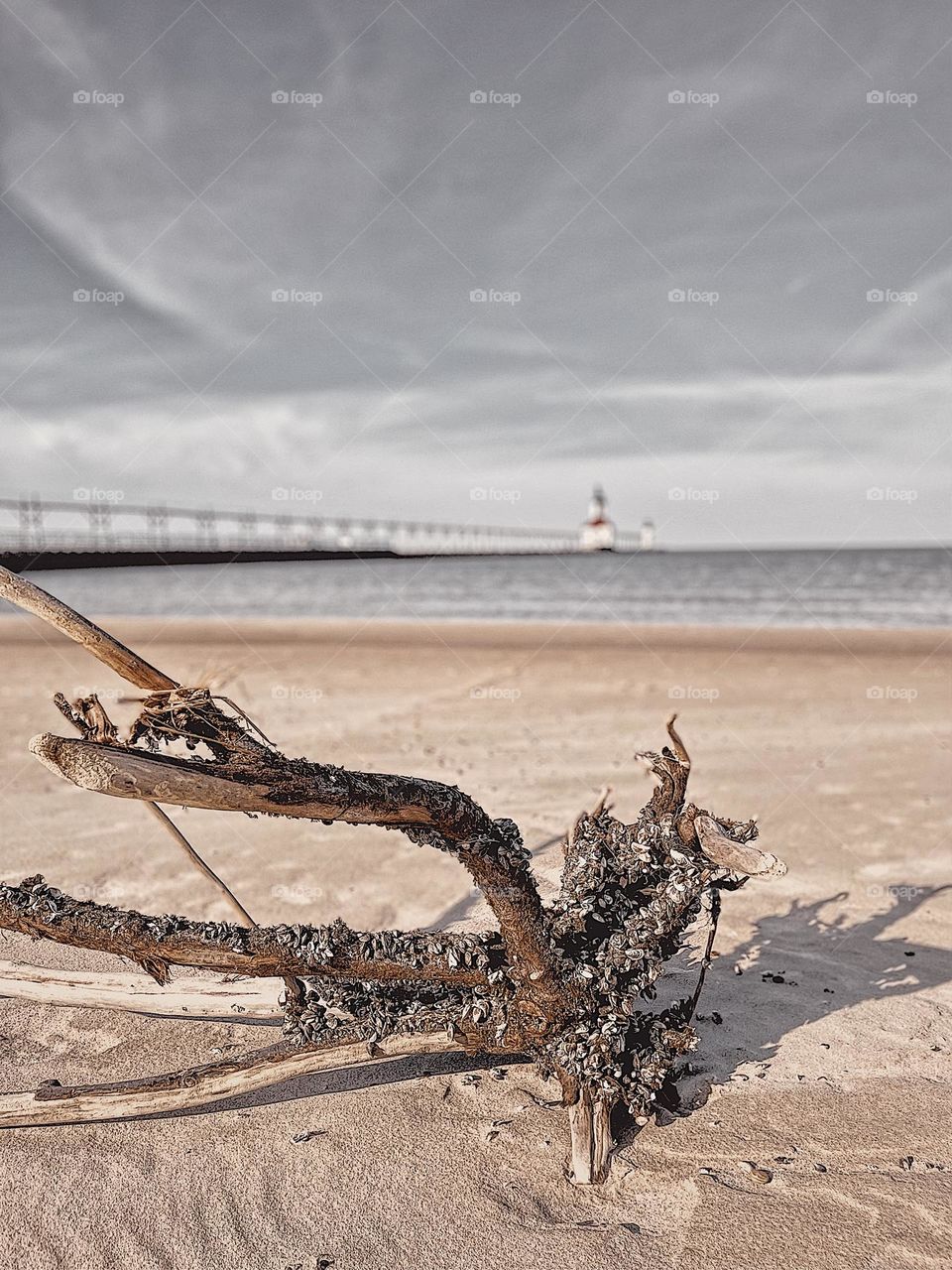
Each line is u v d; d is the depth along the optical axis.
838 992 3.77
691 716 10.45
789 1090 3.02
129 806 6.69
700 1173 2.58
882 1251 2.25
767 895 4.87
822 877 5.11
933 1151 2.67
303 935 2.51
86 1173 2.59
